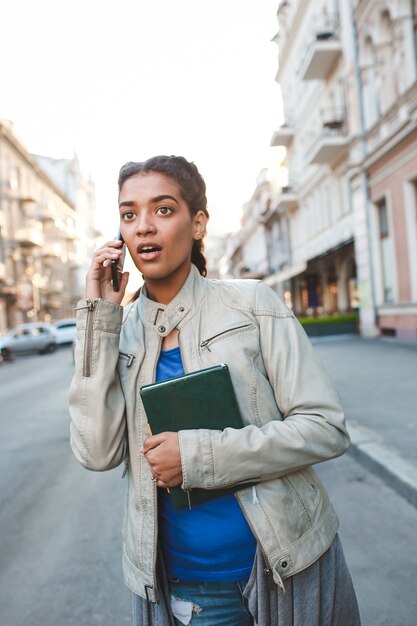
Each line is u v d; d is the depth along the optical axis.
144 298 1.29
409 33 12.30
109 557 3.12
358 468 4.50
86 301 1.20
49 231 47.66
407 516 3.45
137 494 1.20
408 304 13.02
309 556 1.13
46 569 3.01
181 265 1.25
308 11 21.55
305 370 1.17
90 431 1.16
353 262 21.98
